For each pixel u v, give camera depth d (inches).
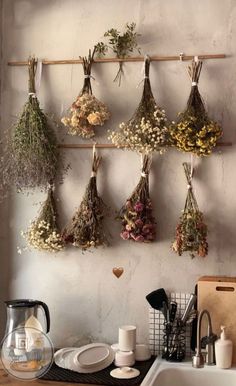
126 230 97.0
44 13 106.0
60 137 104.7
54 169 102.1
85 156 103.8
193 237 93.4
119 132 99.7
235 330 93.2
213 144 93.3
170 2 100.7
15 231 106.6
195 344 95.0
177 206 99.4
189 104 95.5
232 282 93.6
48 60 105.6
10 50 107.2
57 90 105.2
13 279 106.6
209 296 94.2
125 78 102.2
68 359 91.0
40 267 105.3
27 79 106.7
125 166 101.8
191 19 99.8
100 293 102.5
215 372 89.3
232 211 97.3
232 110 97.7
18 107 107.0
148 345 99.4
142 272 100.7
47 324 95.2
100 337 102.3
